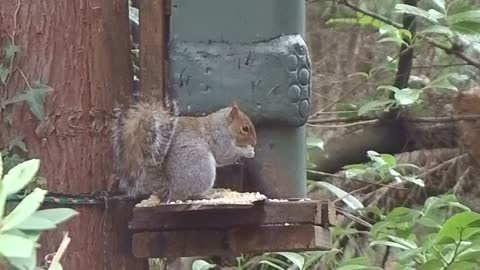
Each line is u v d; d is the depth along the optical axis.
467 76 12.98
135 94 8.38
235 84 8.17
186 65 8.13
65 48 8.05
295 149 8.44
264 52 8.18
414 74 13.69
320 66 14.35
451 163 13.26
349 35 14.40
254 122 8.23
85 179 8.03
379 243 9.66
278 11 8.27
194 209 7.14
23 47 8.01
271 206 7.61
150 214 7.68
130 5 9.01
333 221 7.98
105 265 8.04
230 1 8.22
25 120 7.96
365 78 13.18
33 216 4.51
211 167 7.91
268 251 7.89
